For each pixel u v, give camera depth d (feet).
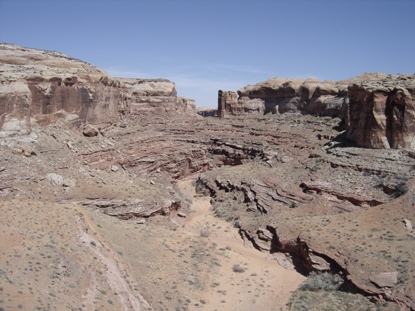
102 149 215.10
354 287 118.11
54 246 106.11
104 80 241.76
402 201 153.99
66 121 206.08
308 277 133.59
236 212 195.93
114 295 100.22
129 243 134.41
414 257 119.65
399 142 187.11
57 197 160.56
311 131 279.90
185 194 234.17
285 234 153.17
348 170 189.06
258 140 291.38
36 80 187.93
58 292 89.45
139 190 185.78
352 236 139.95
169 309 108.27
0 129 168.96
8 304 76.18
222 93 373.81
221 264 143.54
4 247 98.02
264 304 121.29
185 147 285.23
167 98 386.73
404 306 104.42
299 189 191.42
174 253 142.10
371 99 195.21
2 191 150.00
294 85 336.08
